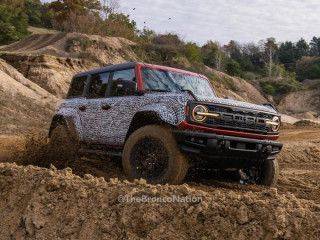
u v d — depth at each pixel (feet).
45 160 23.61
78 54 153.28
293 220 10.76
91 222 12.56
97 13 225.97
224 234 11.02
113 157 22.47
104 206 12.79
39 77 103.60
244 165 19.04
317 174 29.76
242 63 395.14
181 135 17.19
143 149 18.08
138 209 12.21
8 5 242.99
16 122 56.85
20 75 87.40
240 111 18.11
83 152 22.39
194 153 17.16
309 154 45.60
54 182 14.19
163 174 17.37
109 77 22.22
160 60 202.80
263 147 18.51
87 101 22.90
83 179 14.71
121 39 189.26
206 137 17.11
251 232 10.82
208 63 287.89
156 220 11.80
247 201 11.53
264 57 428.15
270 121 19.01
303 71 437.58
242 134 18.06
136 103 19.53
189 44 233.76
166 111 17.89
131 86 20.02
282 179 24.73
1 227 14.21
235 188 19.29
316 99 262.67
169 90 20.62
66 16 244.42
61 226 12.94
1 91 69.77
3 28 201.57
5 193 15.29
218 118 17.62
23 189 14.88
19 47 163.12
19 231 13.62
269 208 11.14
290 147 47.80
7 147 27.99
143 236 11.63
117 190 13.24
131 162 18.39
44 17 280.72
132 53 179.32
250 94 228.22
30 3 301.02
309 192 20.21
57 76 105.50
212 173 22.18
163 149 17.40
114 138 20.39
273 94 273.95
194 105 17.37
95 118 21.70
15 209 14.49
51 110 70.44
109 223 12.27
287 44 544.21
